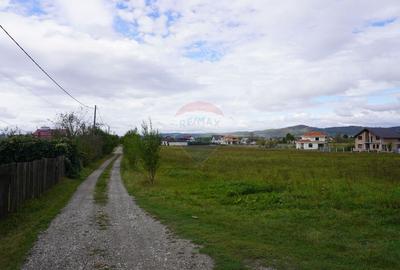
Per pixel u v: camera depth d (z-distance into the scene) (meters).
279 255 6.77
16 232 8.97
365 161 38.69
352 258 6.69
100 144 51.84
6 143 15.95
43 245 7.69
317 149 94.81
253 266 6.16
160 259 6.66
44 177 16.88
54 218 10.78
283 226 9.40
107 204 13.71
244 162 38.38
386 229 8.96
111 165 41.56
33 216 10.99
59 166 21.77
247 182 18.20
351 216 10.34
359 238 8.18
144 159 21.83
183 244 7.64
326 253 6.95
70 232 8.90
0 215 10.11
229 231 8.83
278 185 17.03
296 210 11.45
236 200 13.71
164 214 11.30
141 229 9.18
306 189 15.72
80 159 31.55
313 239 8.02
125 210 12.23
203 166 33.03
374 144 86.69
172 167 32.72
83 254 7.03
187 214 11.27
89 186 20.88
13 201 11.47
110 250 7.29
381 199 12.48
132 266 6.30
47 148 21.11
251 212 11.55
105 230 9.11
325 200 12.89
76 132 39.25
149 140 21.88
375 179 20.48
